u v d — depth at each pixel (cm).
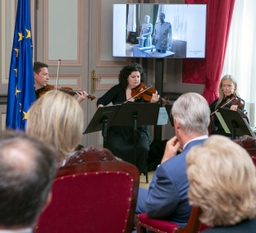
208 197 126
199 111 214
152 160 571
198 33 577
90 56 603
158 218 213
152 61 643
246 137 227
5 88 534
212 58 560
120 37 591
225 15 543
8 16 530
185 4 575
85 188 183
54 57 579
